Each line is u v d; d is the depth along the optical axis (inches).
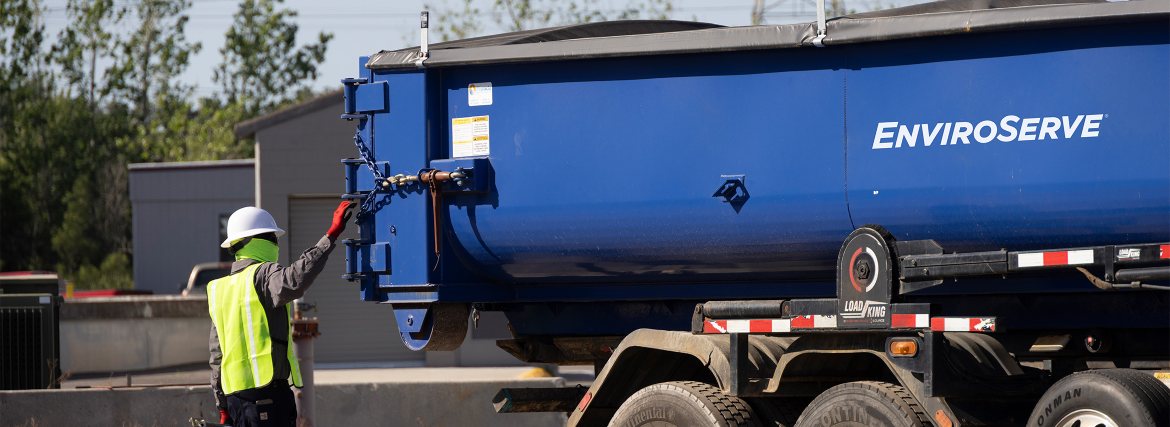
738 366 245.6
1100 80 217.3
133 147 2252.7
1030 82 223.0
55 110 2178.9
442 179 275.0
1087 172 218.2
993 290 245.9
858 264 228.7
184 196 1282.0
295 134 813.2
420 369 753.6
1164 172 212.7
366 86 285.9
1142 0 212.5
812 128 243.1
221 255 1278.3
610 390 274.1
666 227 260.1
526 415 446.0
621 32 299.1
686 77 255.4
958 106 229.0
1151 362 249.8
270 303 274.2
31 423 422.0
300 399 372.5
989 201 227.3
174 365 715.4
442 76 281.6
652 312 293.7
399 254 283.6
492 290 294.4
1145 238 219.8
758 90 248.7
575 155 266.2
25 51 2154.3
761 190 247.8
